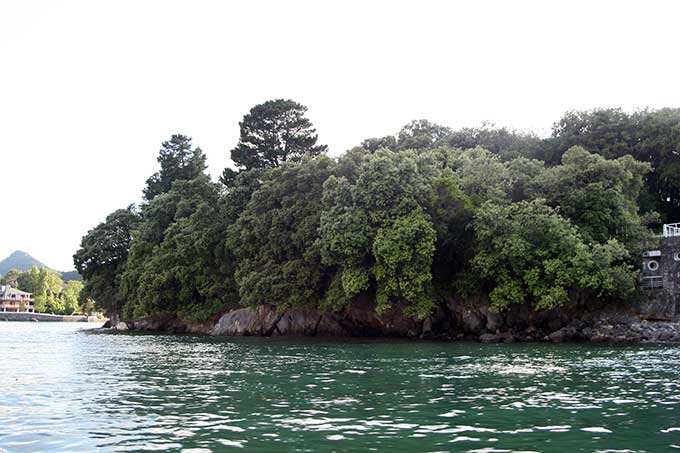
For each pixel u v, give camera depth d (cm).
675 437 1192
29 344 4603
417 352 3444
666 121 5900
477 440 1163
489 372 2345
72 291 18200
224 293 6397
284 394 1783
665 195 6234
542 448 1102
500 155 6519
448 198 4925
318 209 5472
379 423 1332
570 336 4434
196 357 3216
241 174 6931
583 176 4944
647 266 4612
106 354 3478
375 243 4519
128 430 1265
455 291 5012
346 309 5362
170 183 9681
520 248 4375
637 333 4266
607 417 1393
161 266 6900
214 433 1232
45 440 1178
